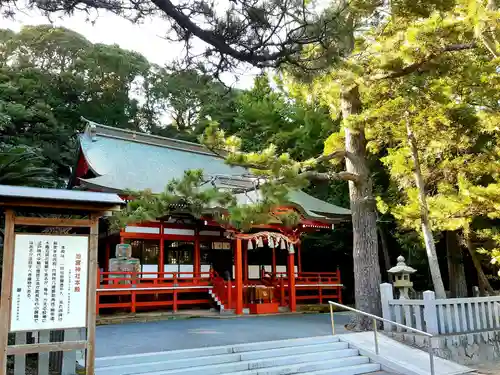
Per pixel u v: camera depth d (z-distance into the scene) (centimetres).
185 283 1498
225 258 1778
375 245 1127
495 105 1149
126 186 1395
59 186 2302
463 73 1009
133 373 683
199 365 743
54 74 3275
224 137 795
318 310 1670
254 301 1516
